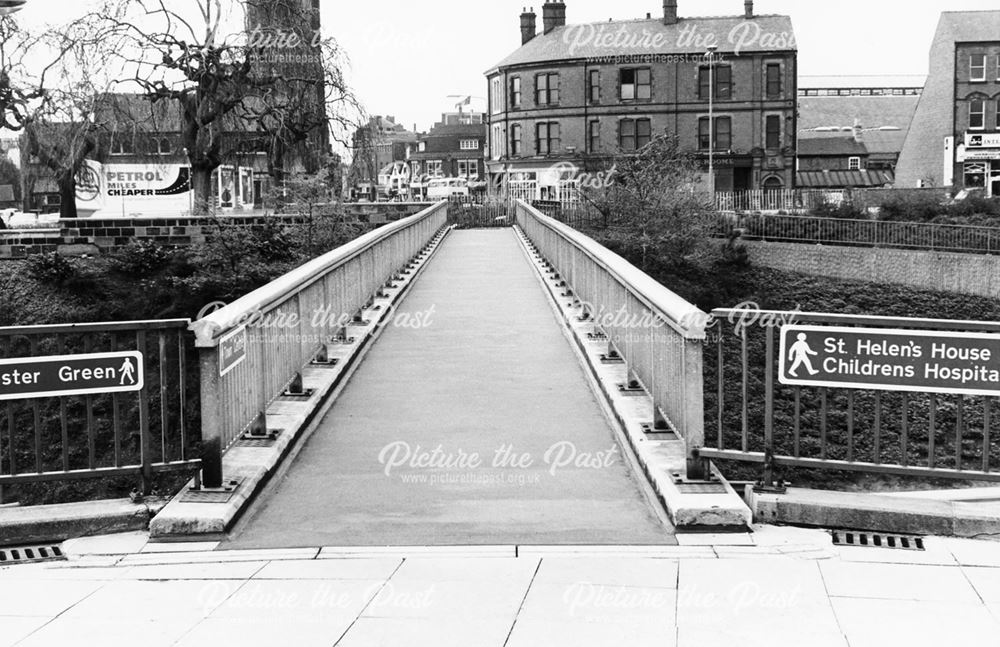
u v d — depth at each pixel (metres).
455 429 9.52
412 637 5.19
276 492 7.80
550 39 74.81
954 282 40.59
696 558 6.31
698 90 70.44
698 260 39.69
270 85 36.25
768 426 7.14
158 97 35.41
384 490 7.83
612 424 9.59
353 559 6.39
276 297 8.79
